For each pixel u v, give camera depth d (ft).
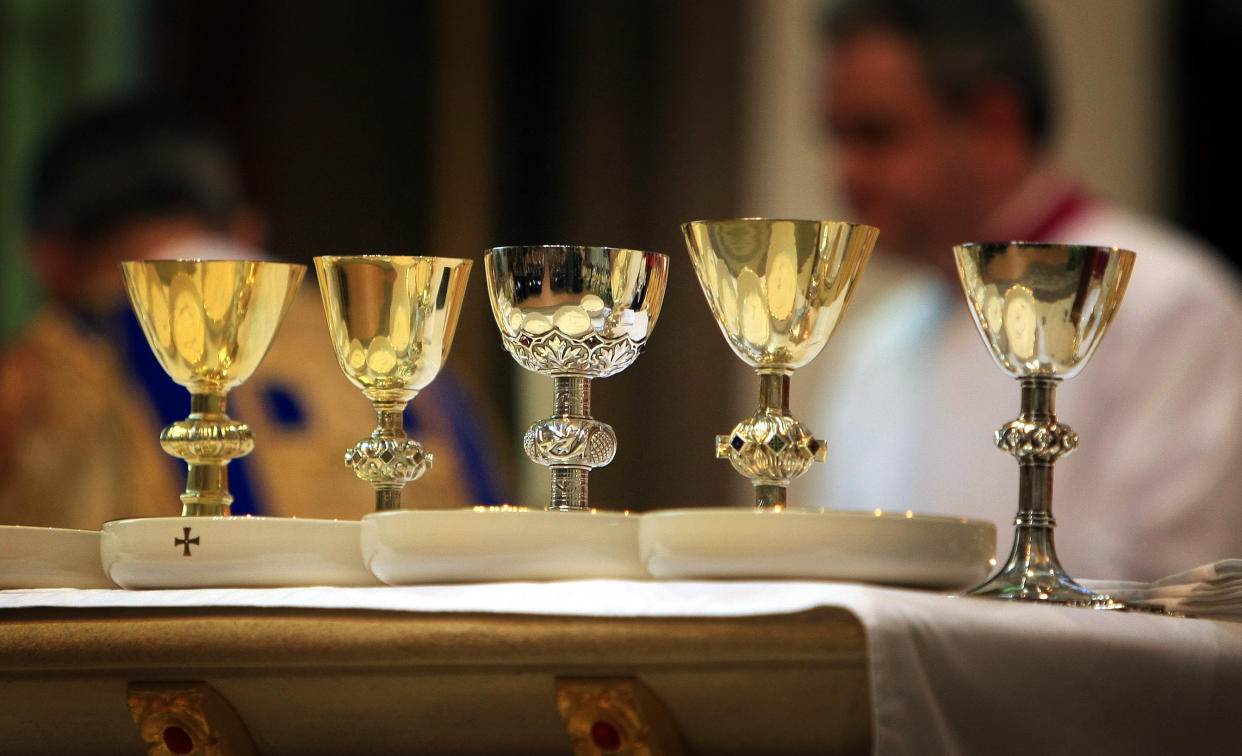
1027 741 9.90
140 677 11.11
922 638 9.15
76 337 21.89
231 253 24.86
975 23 25.21
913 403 28.19
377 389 12.44
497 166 41.29
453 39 41.39
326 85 41.70
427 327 12.35
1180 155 37.70
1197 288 24.89
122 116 24.75
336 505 21.68
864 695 9.50
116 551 11.72
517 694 10.37
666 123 40.11
